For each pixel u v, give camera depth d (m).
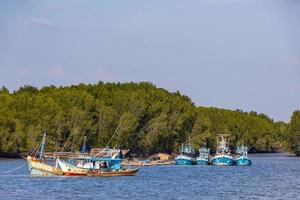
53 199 189.38
